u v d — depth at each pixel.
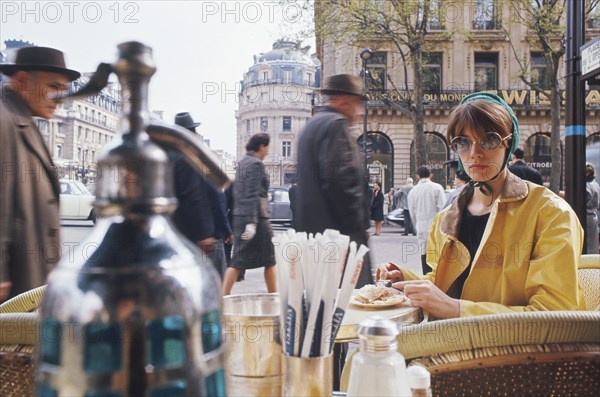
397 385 0.62
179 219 3.26
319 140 2.47
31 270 1.99
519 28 23.92
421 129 18.19
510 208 1.58
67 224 10.22
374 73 23.17
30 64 1.91
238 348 0.83
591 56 3.54
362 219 2.53
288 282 0.71
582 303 1.54
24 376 0.87
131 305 0.38
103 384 0.38
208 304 0.43
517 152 4.98
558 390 0.81
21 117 1.93
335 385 2.14
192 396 0.41
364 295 1.85
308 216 2.49
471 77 24.25
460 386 0.84
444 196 5.68
